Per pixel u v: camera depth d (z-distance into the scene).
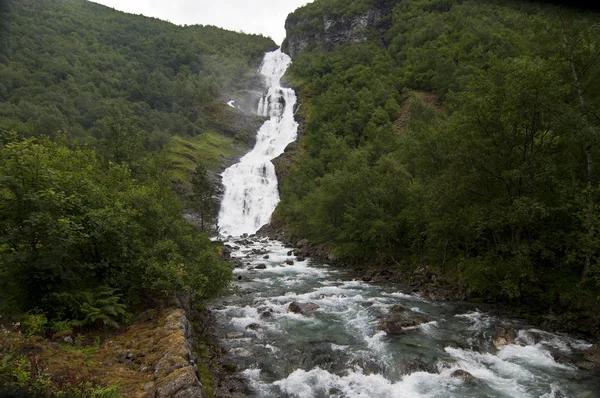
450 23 119.50
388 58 125.12
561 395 11.71
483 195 22.14
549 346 15.66
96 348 10.78
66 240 11.42
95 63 142.88
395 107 93.06
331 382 12.63
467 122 21.91
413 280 28.62
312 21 179.75
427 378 12.99
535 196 19.12
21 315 10.82
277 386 12.28
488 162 20.89
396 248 33.81
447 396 11.73
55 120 81.56
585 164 20.27
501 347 15.66
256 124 120.12
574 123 17.23
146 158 36.44
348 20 162.25
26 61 122.12
